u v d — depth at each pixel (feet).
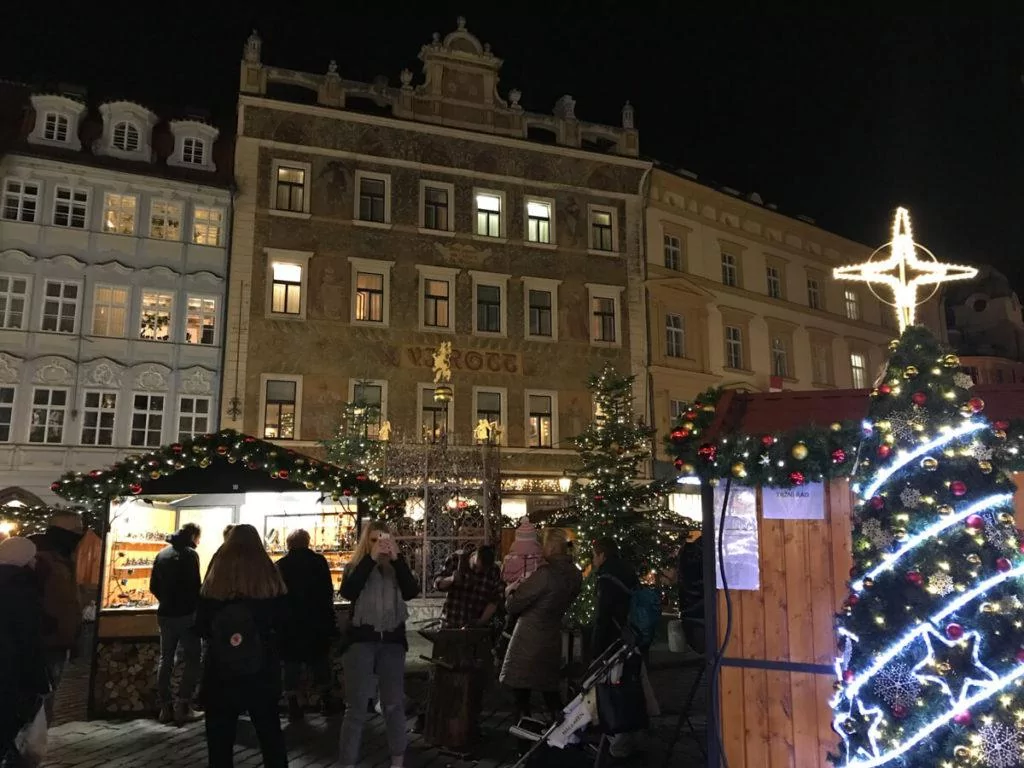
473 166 102.83
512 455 96.84
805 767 19.94
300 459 32.63
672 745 22.74
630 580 23.75
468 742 24.89
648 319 106.83
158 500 35.27
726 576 21.22
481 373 97.96
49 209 86.38
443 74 104.32
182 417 87.45
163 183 90.22
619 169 110.11
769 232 125.80
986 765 15.44
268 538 38.37
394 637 21.91
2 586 17.52
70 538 24.76
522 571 29.35
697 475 21.30
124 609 31.07
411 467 58.54
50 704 23.50
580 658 36.24
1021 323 163.84
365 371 93.15
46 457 82.28
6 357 82.43
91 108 94.63
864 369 133.59
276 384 89.97
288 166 94.89
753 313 119.14
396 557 22.62
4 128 89.66
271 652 18.93
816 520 20.68
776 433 19.80
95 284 86.79
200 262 90.63
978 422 16.93
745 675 20.81
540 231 105.29
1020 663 15.55
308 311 92.22
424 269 97.96
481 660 28.14
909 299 31.55
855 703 17.35
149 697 30.32
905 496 16.81
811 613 20.40
